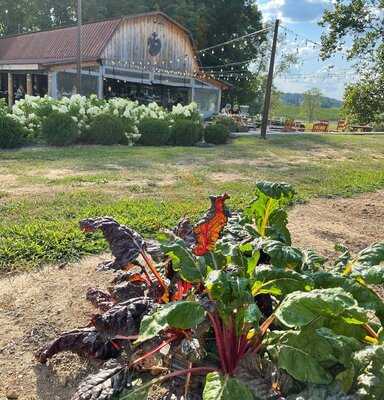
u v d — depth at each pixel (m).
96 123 15.80
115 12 41.88
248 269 2.85
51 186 8.76
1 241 5.26
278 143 20.80
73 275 4.61
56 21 50.19
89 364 3.14
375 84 13.59
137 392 2.39
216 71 41.31
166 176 10.60
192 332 2.68
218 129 19.02
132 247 3.14
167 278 3.26
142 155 13.89
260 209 3.61
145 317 2.40
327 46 14.44
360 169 13.59
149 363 2.72
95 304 3.47
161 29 29.34
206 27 42.12
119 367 2.62
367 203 8.70
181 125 17.95
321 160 15.79
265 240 2.94
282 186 3.39
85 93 25.56
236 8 43.34
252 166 13.02
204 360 2.69
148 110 18.27
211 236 2.85
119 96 30.14
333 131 38.06
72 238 5.52
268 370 2.51
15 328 3.58
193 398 2.50
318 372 2.30
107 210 6.87
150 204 7.45
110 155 13.44
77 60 21.70
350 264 3.03
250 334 2.66
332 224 7.11
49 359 3.19
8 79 31.16
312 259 3.41
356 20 13.68
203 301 2.48
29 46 32.50
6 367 3.10
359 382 2.24
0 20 49.81
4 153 12.81
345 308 2.18
